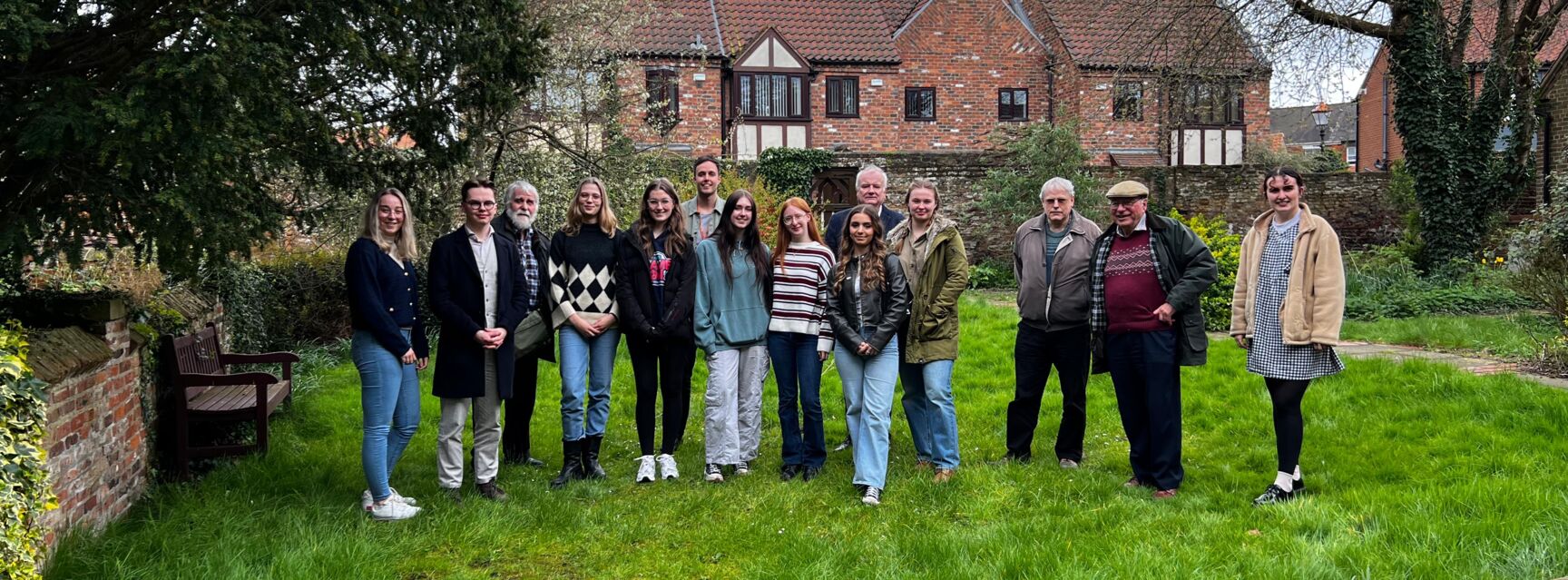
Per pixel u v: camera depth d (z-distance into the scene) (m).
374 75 5.04
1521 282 10.75
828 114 24.02
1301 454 5.84
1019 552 4.27
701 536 4.80
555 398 7.96
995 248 19.86
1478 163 16.80
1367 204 21.44
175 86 3.85
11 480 3.30
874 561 4.35
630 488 5.57
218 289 7.99
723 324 5.66
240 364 7.56
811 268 5.66
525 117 11.40
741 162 19.39
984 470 5.70
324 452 6.28
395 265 5.00
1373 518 4.50
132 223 4.22
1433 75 16.62
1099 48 24.67
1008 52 25.41
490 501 5.21
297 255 10.57
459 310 5.12
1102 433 6.68
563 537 4.77
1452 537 4.17
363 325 4.83
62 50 4.28
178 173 4.03
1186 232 5.24
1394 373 7.52
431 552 4.57
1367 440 5.98
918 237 5.73
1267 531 4.52
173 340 5.66
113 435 4.81
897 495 5.37
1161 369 5.23
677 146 22.27
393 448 5.11
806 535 4.68
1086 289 5.63
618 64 12.93
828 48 24.05
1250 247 5.26
